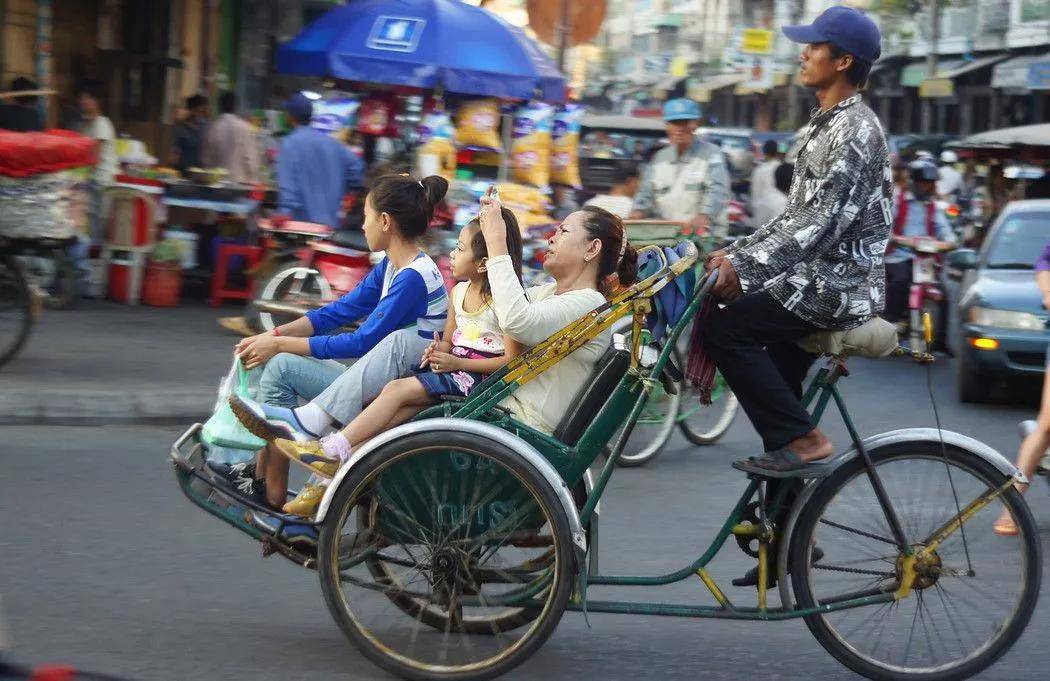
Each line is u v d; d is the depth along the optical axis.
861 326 4.48
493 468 4.28
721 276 4.35
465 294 4.79
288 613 5.02
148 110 18.19
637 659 4.71
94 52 17.17
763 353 4.45
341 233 10.89
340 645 4.69
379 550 4.45
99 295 12.66
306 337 4.93
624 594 5.43
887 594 4.48
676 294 4.41
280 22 20.53
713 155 10.36
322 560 4.34
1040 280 6.96
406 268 4.88
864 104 4.44
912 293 13.12
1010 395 11.16
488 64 12.42
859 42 4.38
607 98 59.12
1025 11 37.59
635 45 60.50
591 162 16.59
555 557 4.26
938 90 37.66
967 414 10.26
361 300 5.10
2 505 6.28
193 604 5.07
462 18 12.69
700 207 10.27
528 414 4.43
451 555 4.35
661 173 10.45
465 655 4.45
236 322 11.12
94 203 12.57
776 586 4.65
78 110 16.38
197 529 6.07
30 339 10.28
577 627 5.03
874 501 4.47
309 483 4.68
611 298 4.36
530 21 13.62
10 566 5.40
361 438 4.48
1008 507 4.45
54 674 2.60
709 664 4.68
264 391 4.83
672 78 54.97
